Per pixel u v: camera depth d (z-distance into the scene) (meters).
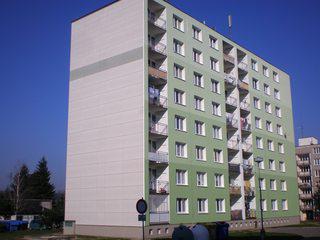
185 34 45.69
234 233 40.66
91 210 40.09
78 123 43.22
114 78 41.03
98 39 43.47
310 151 106.25
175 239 22.08
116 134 39.62
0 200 70.06
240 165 51.62
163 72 41.31
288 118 67.06
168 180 39.38
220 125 48.62
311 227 54.44
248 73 57.72
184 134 42.59
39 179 94.12
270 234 38.81
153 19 42.94
